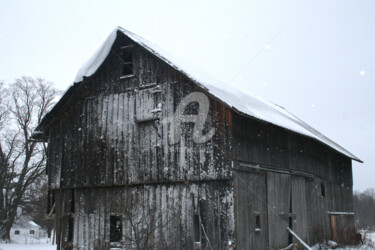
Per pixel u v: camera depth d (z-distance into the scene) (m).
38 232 51.38
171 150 12.31
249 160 12.21
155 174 12.47
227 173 11.14
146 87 13.32
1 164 35.00
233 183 11.05
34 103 36.06
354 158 22.45
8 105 35.22
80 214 13.95
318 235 17.44
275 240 13.28
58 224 14.38
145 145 12.89
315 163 18.62
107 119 13.98
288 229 14.29
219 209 11.18
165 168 12.31
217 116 11.64
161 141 12.57
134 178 12.88
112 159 13.52
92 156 14.04
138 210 12.60
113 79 14.18
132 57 13.94
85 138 14.38
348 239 20.06
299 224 15.55
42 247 29.47
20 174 34.41
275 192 13.77
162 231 12.02
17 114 35.47
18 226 53.62
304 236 15.94
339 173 22.84
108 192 13.45
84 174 14.07
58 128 15.23
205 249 11.17
